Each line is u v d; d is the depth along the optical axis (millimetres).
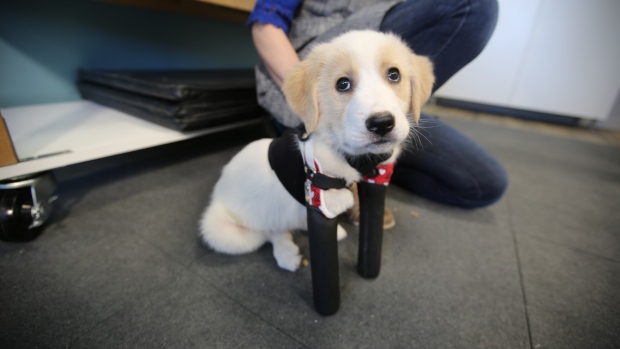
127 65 1664
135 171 1348
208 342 610
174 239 918
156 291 727
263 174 755
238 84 1465
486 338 646
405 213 1136
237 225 829
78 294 703
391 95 582
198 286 748
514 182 1503
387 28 952
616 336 662
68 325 627
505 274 839
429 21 923
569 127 2881
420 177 1229
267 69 1103
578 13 2582
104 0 1398
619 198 1360
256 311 685
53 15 1350
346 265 842
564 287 799
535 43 2818
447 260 885
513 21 2840
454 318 690
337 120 600
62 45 1419
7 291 694
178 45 1861
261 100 1224
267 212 779
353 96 579
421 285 782
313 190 589
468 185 1099
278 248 841
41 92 1419
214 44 2082
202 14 1800
